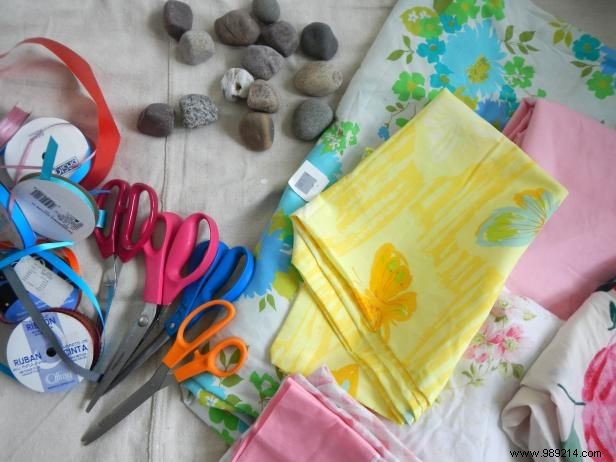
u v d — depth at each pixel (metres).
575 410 0.54
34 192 0.57
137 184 0.64
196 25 0.74
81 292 0.63
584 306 0.61
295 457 0.53
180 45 0.70
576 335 0.58
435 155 0.63
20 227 0.59
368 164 0.63
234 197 0.69
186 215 0.67
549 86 0.76
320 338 0.61
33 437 0.58
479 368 0.58
